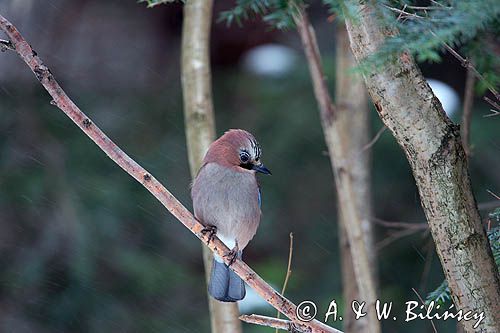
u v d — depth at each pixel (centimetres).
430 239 855
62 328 1172
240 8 516
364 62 402
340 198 872
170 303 1223
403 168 1250
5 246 1190
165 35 1445
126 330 1185
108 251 1203
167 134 1314
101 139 554
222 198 801
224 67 1421
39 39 1361
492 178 1184
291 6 507
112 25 1408
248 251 1316
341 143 884
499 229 582
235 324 770
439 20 389
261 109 1334
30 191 1196
